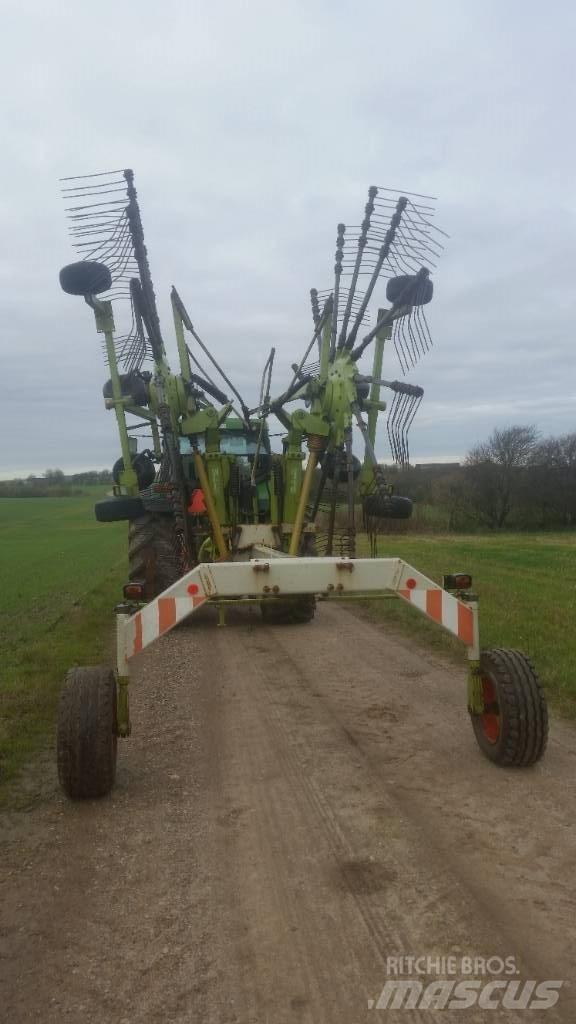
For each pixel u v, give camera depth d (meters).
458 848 3.79
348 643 9.09
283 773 4.86
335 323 8.80
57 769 4.64
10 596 14.27
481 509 49.97
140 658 8.38
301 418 8.95
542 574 15.96
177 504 9.30
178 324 9.68
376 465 8.06
